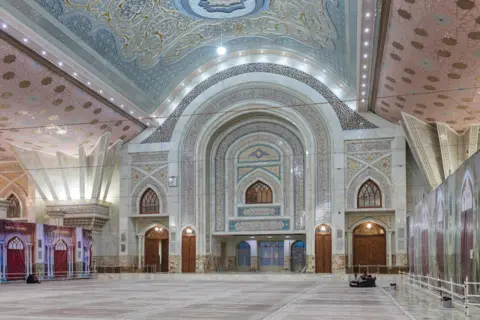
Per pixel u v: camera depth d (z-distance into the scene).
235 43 23.70
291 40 22.78
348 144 22.84
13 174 25.62
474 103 16.08
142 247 24.84
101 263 24.36
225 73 24.50
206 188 24.33
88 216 23.56
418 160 20.06
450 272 11.41
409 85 16.75
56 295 13.11
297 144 24.23
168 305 10.35
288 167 24.20
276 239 25.86
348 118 22.91
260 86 24.08
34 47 15.93
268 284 18.22
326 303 10.73
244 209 24.44
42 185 23.83
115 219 24.72
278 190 24.19
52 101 18.95
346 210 22.50
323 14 17.91
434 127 19.36
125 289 15.51
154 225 24.75
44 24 16.22
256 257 25.91
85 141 22.86
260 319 8.04
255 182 24.58
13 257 19.36
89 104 20.30
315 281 20.47
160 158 24.47
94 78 19.14
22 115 19.30
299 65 23.81
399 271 20.83
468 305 8.60
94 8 17.22
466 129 18.17
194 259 23.52
